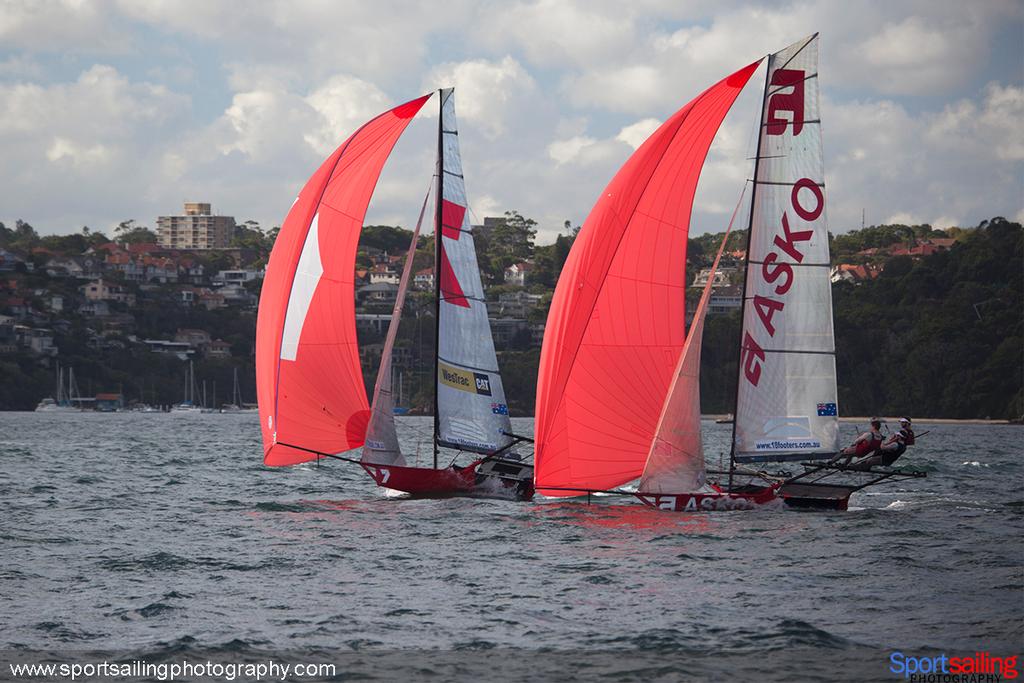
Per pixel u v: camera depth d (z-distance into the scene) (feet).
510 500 339.98
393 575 233.35
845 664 171.01
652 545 264.93
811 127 293.64
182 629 191.42
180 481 446.19
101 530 298.15
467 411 332.39
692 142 295.69
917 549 259.39
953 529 289.33
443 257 328.90
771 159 295.89
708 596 213.25
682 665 171.01
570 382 302.86
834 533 280.51
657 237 297.94
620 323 299.99
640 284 298.56
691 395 299.79
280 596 214.90
